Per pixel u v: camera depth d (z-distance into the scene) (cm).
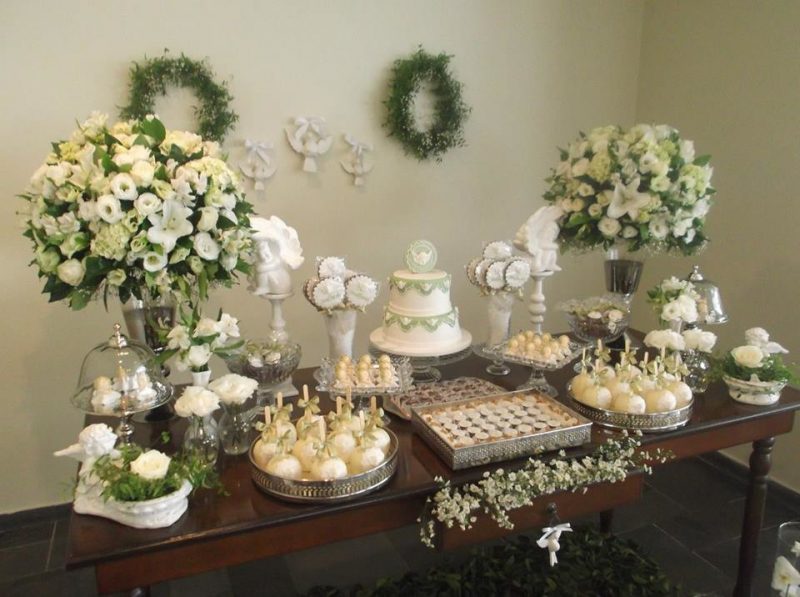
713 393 176
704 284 205
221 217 135
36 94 205
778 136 233
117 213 121
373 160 254
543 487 126
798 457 241
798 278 230
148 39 215
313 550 221
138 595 113
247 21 225
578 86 287
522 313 298
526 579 177
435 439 138
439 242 275
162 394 143
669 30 278
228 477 130
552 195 212
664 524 235
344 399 157
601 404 154
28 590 198
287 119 238
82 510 115
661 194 185
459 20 256
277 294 169
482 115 270
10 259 213
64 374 229
